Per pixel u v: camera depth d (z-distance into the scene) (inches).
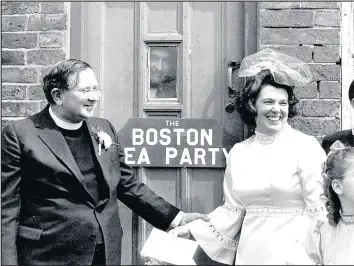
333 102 163.0
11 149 138.0
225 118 169.0
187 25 170.9
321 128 162.7
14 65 169.2
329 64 163.5
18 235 138.3
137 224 170.1
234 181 149.6
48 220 137.9
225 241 152.1
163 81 171.6
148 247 143.2
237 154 152.3
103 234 140.5
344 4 164.2
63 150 139.4
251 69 151.6
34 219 138.5
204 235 152.1
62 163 138.4
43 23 169.5
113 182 145.1
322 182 139.6
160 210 152.1
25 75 168.7
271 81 149.3
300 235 142.9
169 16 171.8
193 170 168.9
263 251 143.8
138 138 168.6
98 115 172.1
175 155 167.6
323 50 163.5
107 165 144.6
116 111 172.2
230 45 169.6
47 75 142.2
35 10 169.6
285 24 163.9
